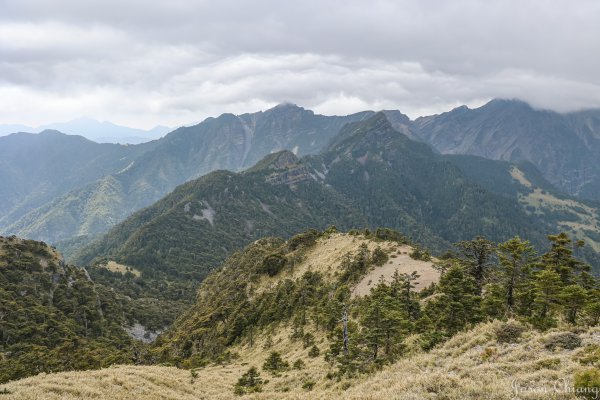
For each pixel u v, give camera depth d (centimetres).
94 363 8894
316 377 4972
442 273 7862
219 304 14850
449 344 3597
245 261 19250
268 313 11175
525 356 2702
